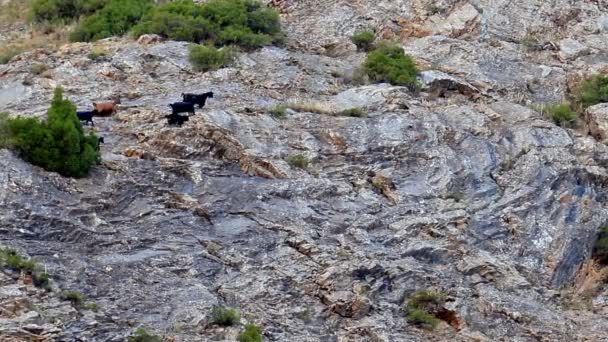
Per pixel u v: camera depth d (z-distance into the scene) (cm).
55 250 7444
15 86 10088
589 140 9962
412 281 7962
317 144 9250
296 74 10625
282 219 8306
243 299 7519
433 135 9544
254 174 8775
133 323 6938
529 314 7994
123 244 7706
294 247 8038
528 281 8556
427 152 9369
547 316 8038
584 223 9106
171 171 8538
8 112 9419
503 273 8362
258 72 10594
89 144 8312
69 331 6600
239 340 6975
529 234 8912
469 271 8294
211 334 7031
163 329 6969
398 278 7925
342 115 9806
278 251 7988
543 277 8706
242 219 8238
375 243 8306
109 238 7706
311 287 7719
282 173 8756
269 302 7550
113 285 7294
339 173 9056
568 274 8819
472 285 8206
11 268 7075
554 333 7881
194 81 10294
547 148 9706
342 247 8106
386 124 9588
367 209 8669
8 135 8125
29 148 8069
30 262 7112
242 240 8019
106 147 8806
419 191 9038
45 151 8069
